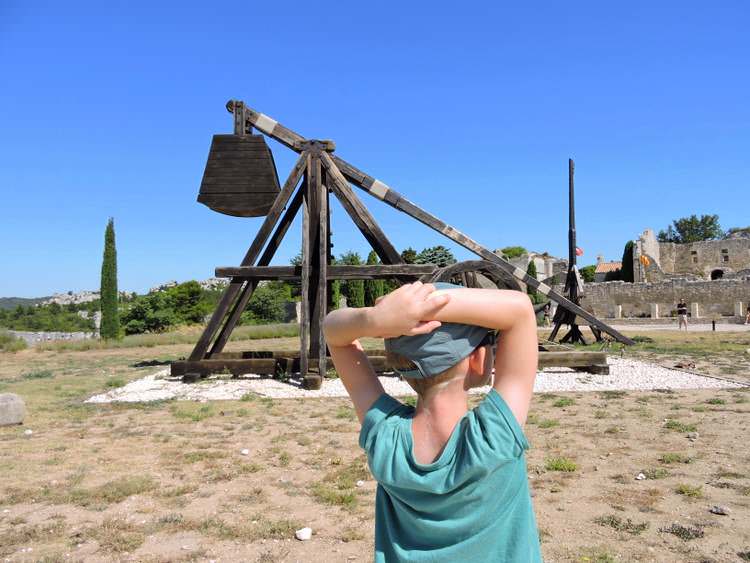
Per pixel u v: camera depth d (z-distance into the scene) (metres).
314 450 6.89
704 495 5.11
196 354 12.41
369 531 4.51
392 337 1.25
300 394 10.77
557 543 4.16
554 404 9.47
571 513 4.74
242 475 5.95
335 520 4.74
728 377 12.61
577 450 6.64
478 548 1.22
